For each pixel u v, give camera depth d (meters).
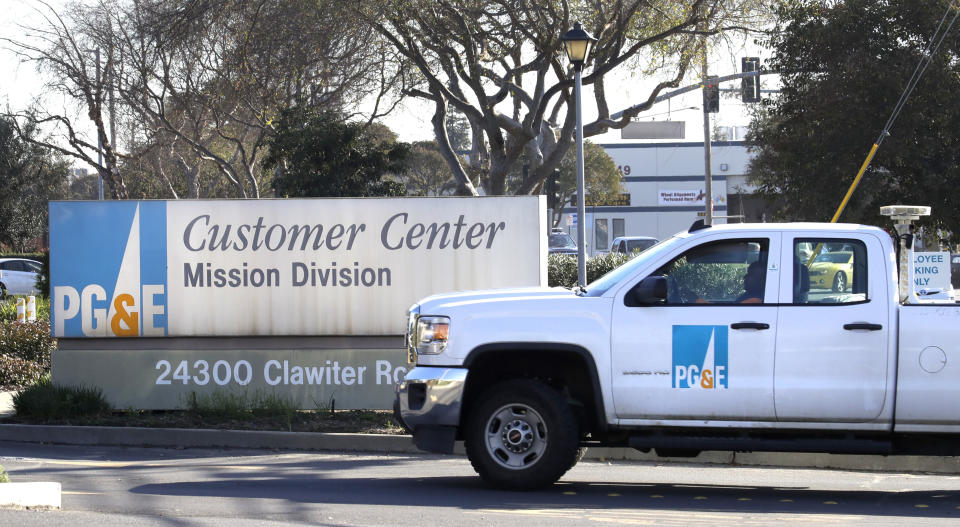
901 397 12.30
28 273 59.84
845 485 14.62
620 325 12.78
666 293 12.60
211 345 20.36
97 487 13.94
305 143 43.41
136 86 47.75
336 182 43.59
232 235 20.31
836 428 12.44
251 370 20.30
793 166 45.03
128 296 20.34
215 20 40.25
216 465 16.22
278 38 41.38
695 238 13.05
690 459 16.86
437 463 16.61
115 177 51.09
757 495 13.54
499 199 20.23
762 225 13.05
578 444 13.27
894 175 43.66
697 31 36.66
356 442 18.02
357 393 20.23
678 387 12.62
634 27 37.09
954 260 50.06
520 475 12.98
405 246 20.25
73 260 20.36
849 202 42.88
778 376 12.46
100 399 20.12
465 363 13.04
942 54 40.75
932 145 41.22
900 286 13.02
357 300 20.30
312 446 18.11
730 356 12.56
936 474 15.95
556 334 12.86
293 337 20.31
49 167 86.19
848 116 42.09
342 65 43.38
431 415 13.04
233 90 45.50
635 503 12.69
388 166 45.59
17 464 16.09
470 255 20.23
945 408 12.27
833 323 12.44
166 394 20.34
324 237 20.30
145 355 20.31
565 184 97.00
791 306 12.59
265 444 18.19
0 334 28.52
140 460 16.75
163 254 20.36
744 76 39.00
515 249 20.20
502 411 13.06
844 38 42.59
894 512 12.23
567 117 39.56
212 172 75.75
